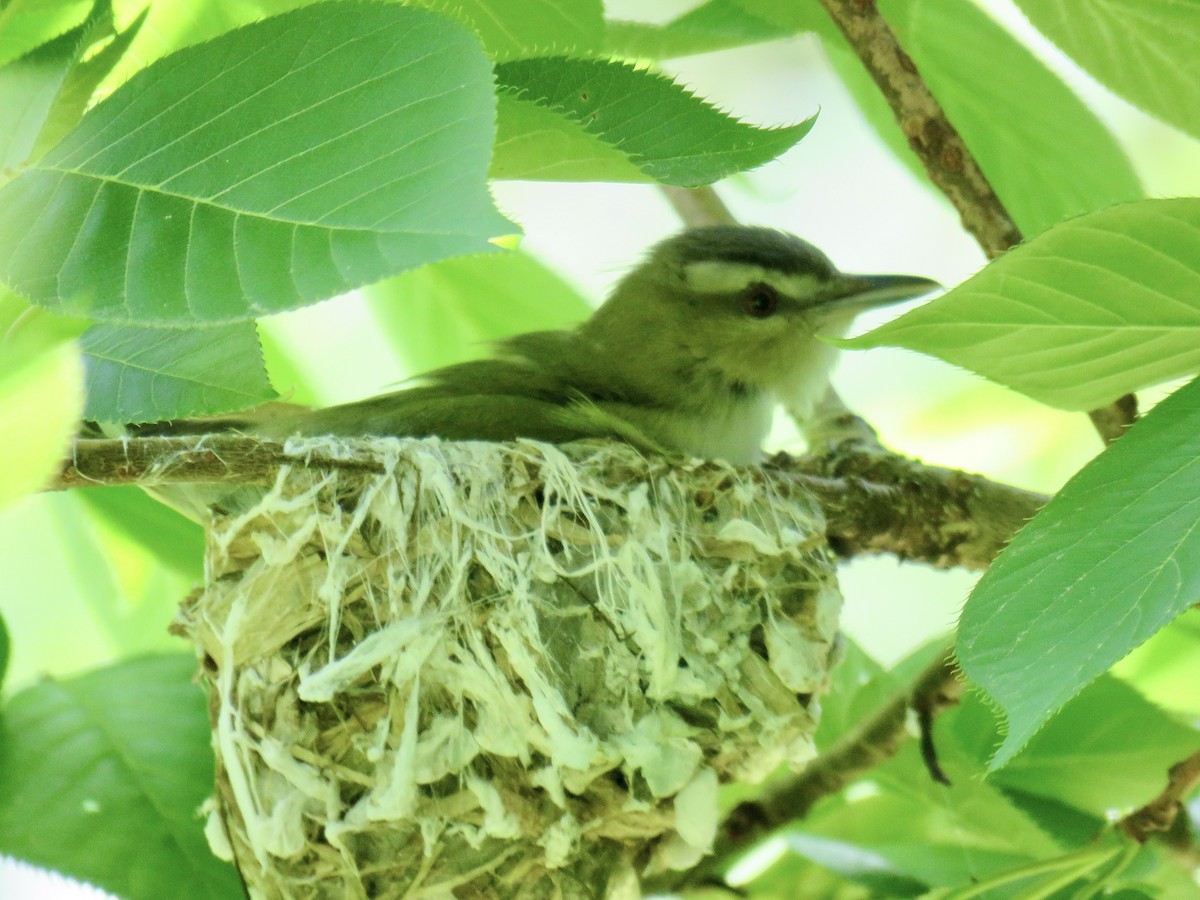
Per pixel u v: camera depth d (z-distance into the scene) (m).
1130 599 1.39
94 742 1.53
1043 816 1.55
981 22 1.55
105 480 1.52
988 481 1.55
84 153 1.49
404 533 1.53
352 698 1.52
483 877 1.52
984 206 1.53
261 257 1.40
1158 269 1.50
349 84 1.44
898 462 1.55
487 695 1.52
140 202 1.48
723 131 1.51
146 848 1.53
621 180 1.51
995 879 1.53
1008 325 1.50
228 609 1.53
